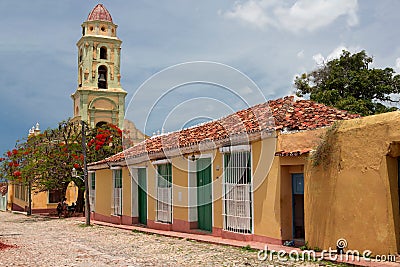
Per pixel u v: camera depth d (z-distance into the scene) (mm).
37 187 31453
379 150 9344
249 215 12922
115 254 12008
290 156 11445
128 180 20656
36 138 31422
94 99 37906
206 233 14898
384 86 23594
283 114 13539
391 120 9195
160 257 11234
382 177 9250
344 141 10078
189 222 15766
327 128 10867
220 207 14086
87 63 38438
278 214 11828
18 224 24891
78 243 14766
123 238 15906
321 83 25859
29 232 19406
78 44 40062
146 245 13703
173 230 16781
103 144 29188
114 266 10141
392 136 9125
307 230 10914
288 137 11828
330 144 10391
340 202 10047
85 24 39094
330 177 10352
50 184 29125
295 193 11906
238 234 13094
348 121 10180
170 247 12992
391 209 9156
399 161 9477
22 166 31969
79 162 28688
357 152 9766
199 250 12133
